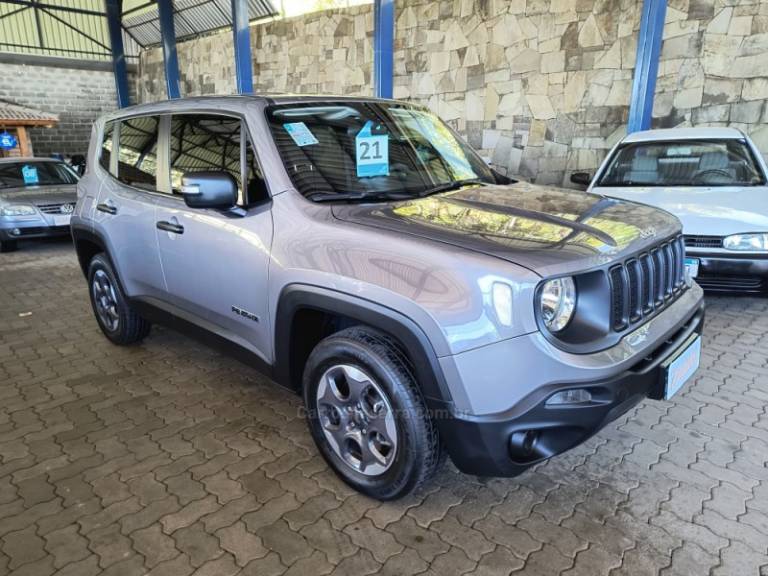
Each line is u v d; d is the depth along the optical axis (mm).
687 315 2523
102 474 2676
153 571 2078
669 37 8461
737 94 8055
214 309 3041
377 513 2395
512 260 1976
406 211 2488
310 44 14047
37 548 2195
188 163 3135
